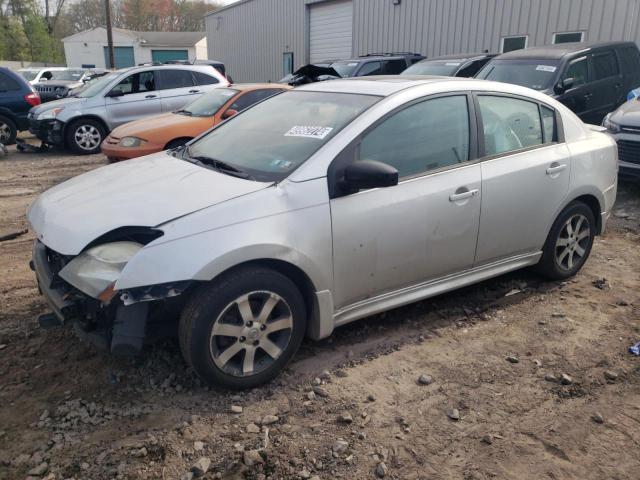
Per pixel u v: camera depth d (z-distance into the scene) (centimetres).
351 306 356
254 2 2667
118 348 291
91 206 324
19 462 270
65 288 319
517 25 1427
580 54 939
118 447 280
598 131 504
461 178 382
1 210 722
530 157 426
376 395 325
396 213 352
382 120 355
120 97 1180
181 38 5528
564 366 359
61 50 6041
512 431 298
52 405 311
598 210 491
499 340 389
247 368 320
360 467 271
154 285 283
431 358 364
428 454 280
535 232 439
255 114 432
